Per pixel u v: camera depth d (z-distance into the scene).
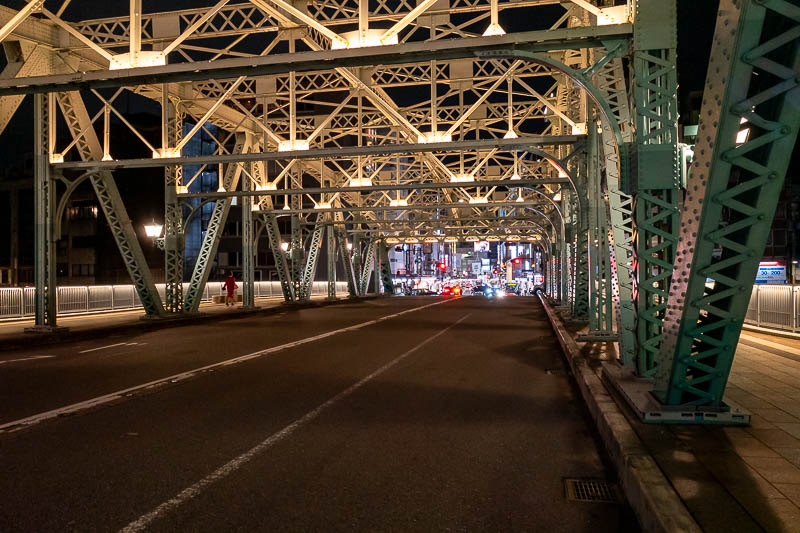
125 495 4.32
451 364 11.38
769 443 4.74
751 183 4.45
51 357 12.52
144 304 21.73
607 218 13.80
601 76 10.28
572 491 4.45
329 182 38.81
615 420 5.57
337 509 4.07
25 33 15.98
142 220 61.22
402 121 16.55
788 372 8.59
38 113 17.38
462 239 57.09
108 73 11.82
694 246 4.82
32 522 3.83
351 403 7.69
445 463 5.12
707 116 4.56
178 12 15.93
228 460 5.19
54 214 17.47
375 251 59.47
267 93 21.56
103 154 18.83
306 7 15.75
